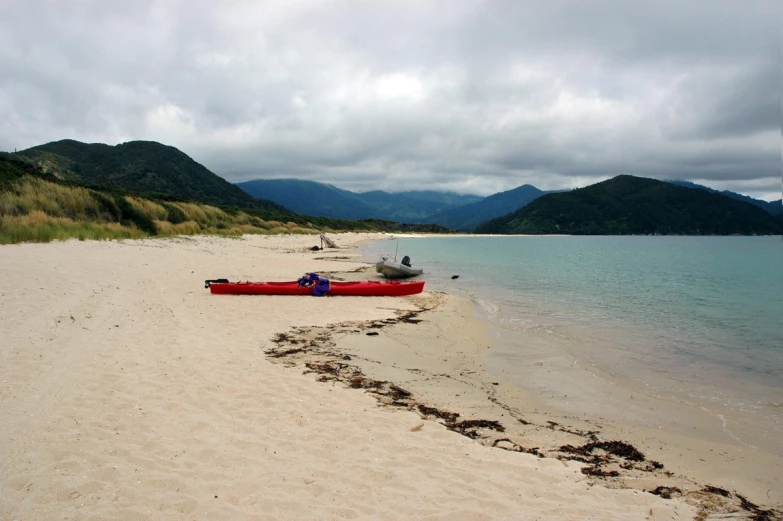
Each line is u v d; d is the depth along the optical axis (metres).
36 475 3.84
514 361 8.87
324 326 10.42
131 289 11.97
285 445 4.68
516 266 31.44
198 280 15.02
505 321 12.72
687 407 6.78
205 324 9.55
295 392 6.16
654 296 18.12
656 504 4.09
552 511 3.84
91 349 7.09
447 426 5.57
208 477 4.00
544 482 4.33
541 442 5.34
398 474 4.27
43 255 15.35
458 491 4.05
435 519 3.62
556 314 13.95
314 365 7.45
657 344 10.52
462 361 8.60
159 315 9.75
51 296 9.98
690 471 4.84
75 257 15.74
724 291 20.08
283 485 3.95
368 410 5.77
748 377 8.23
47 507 3.46
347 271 21.88
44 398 5.32
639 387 7.63
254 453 4.47
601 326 12.35
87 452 4.25
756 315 14.27
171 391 5.83
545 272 27.44
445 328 11.21
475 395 6.81
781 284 22.91
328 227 79.06
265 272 18.56
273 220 63.12
